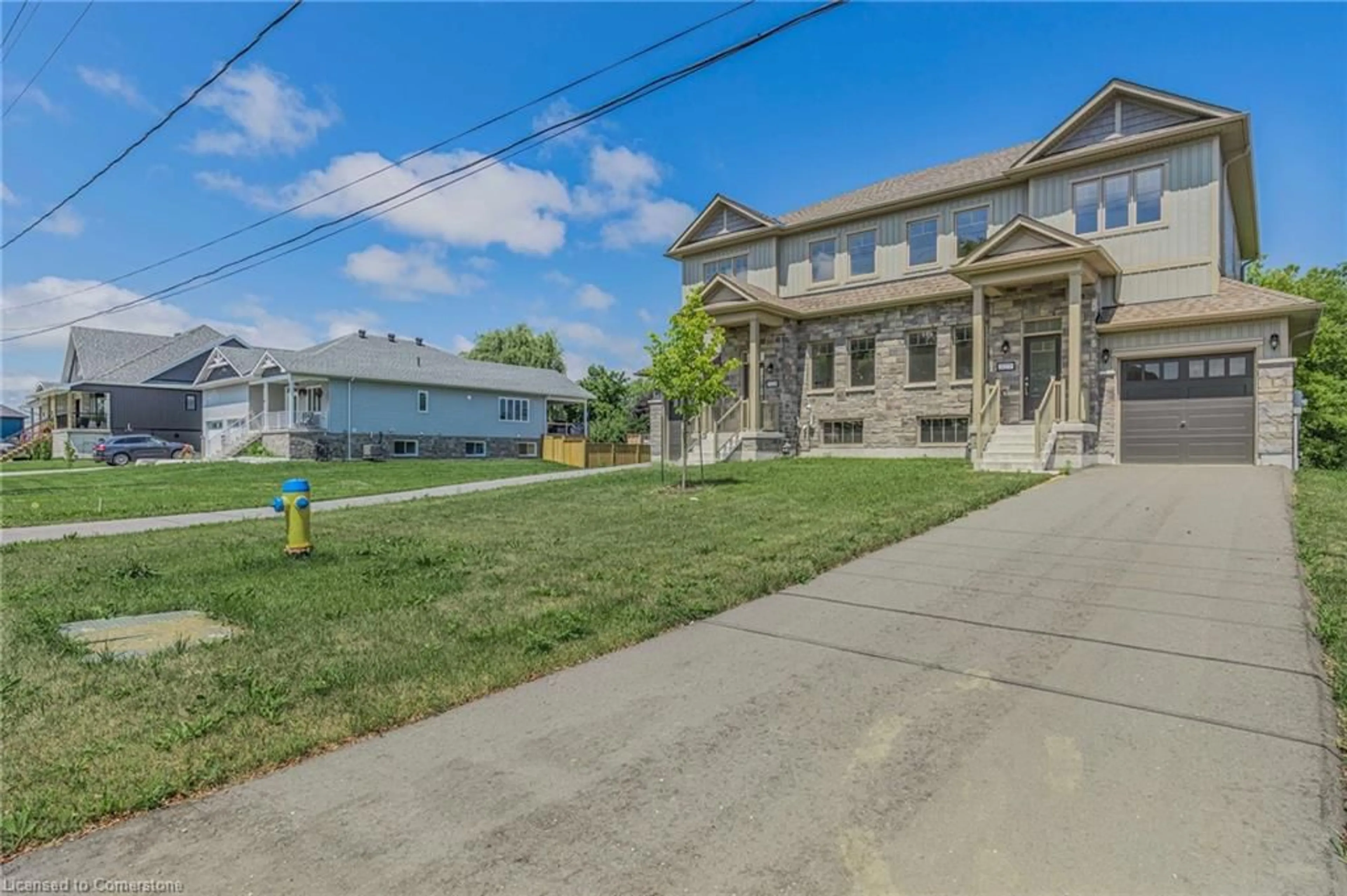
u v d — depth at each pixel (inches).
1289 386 535.2
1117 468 562.3
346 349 1406.3
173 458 1387.8
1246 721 148.0
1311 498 391.2
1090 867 104.1
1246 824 113.7
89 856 110.3
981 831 113.3
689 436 821.2
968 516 381.4
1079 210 639.8
